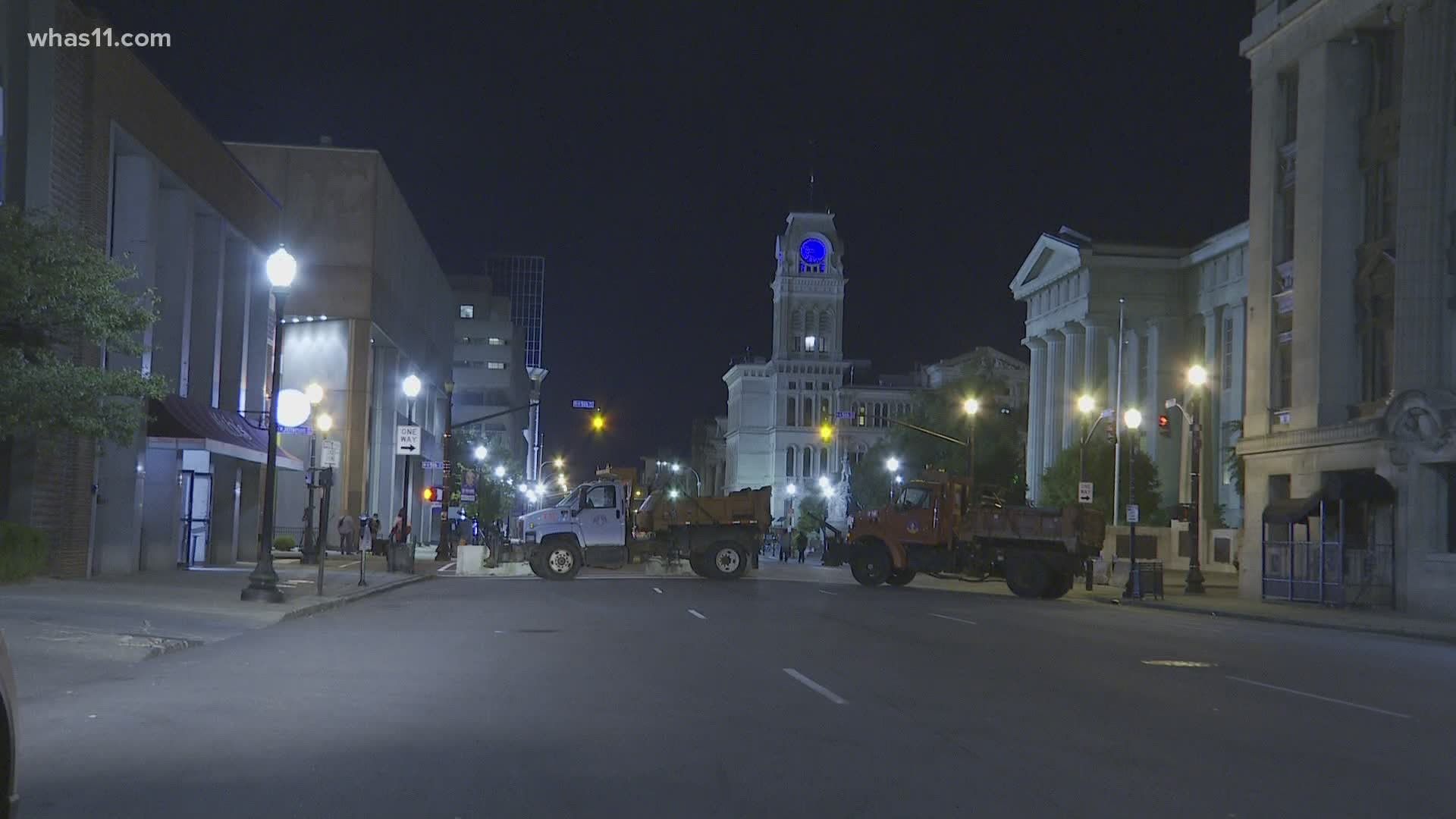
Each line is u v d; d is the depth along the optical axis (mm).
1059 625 25797
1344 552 36406
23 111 27328
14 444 27516
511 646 18734
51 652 15984
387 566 43844
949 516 40219
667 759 9898
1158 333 86562
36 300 22922
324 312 59875
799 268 156500
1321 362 38938
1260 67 43750
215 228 38875
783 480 152500
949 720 12078
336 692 13422
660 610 27375
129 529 32000
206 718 11672
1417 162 34719
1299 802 8711
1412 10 35062
